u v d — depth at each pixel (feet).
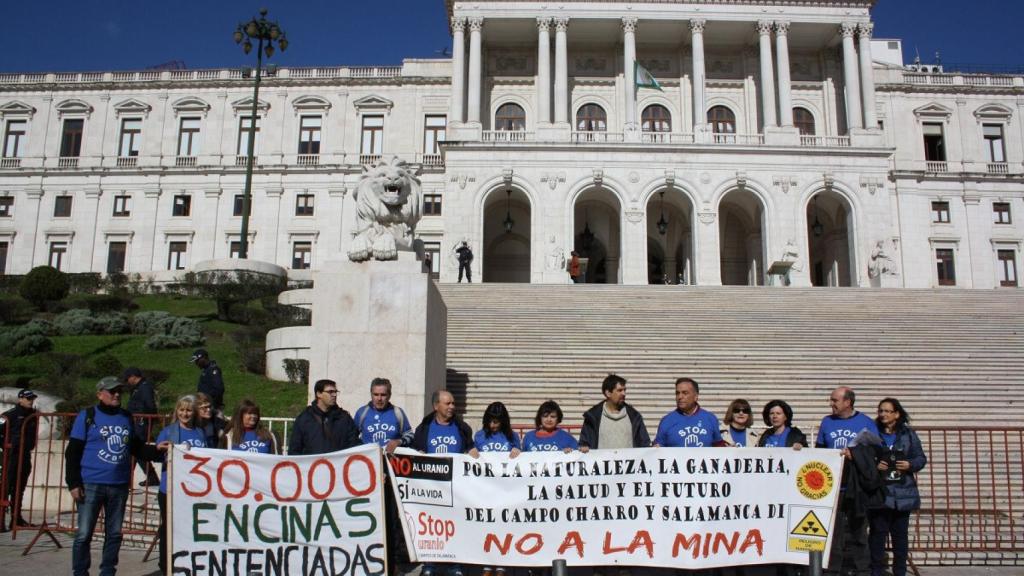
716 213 138.00
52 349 77.61
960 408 48.96
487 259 162.40
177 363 71.00
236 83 177.27
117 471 25.55
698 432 26.02
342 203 170.40
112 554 25.32
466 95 156.97
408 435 27.48
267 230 169.99
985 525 30.35
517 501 24.77
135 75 179.22
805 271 135.95
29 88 179.52
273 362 65.51
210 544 24.04
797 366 57.00
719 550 24.59
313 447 25.81
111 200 173.37
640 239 137.49
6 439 34.94
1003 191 164.55
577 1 148.46
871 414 48.55
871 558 25.46
